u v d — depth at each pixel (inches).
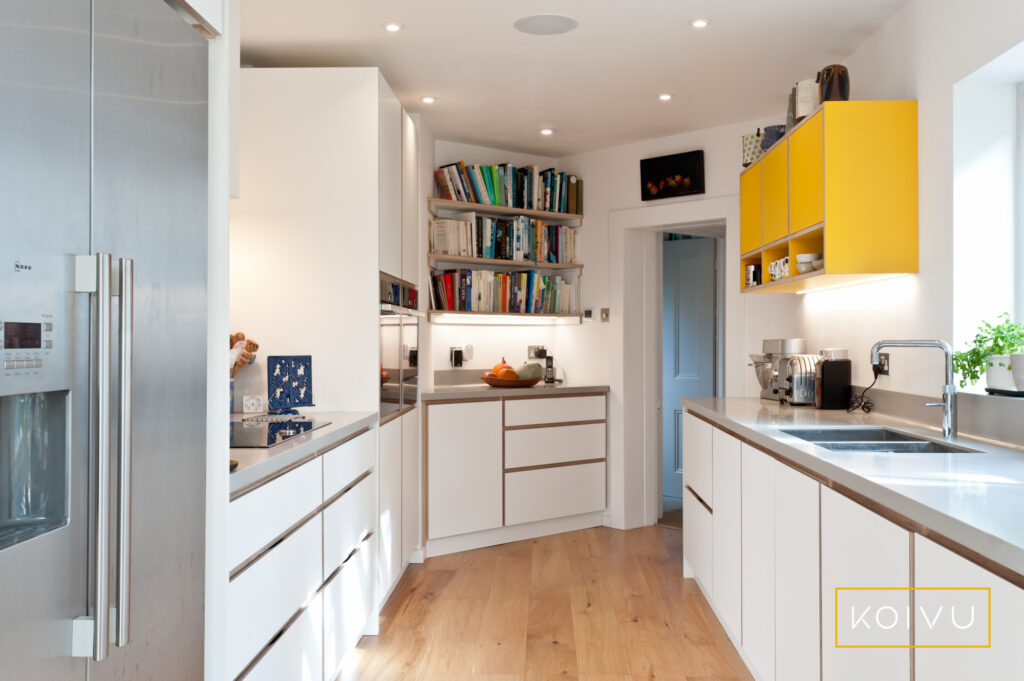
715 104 178.5
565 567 176.1
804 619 91.1
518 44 143.3
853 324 145.6
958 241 109.9
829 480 84.3
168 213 61.2
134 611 55.7
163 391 60.0
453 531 185.6
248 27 135.0
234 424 112.3
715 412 138.0
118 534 50.9
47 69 45.6
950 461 82.7
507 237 207.8
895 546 68.5
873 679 72.7
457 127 195.9
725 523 130.3
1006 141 110.1
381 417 141.4
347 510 117.1
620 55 148.6
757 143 167.6
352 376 139.3
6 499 48.6
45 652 46.4
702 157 196.7
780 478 100.4
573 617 144.2
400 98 173.5
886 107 121.3
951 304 110.5
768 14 130.7
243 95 140.6
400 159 160.4
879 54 136.6
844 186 121.0
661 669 121.2
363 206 139.3
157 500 59.0
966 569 56.8
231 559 73.2
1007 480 71.6
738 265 192.4
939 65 114.3
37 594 45.6
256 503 80.4
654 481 217.9
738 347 192.5
